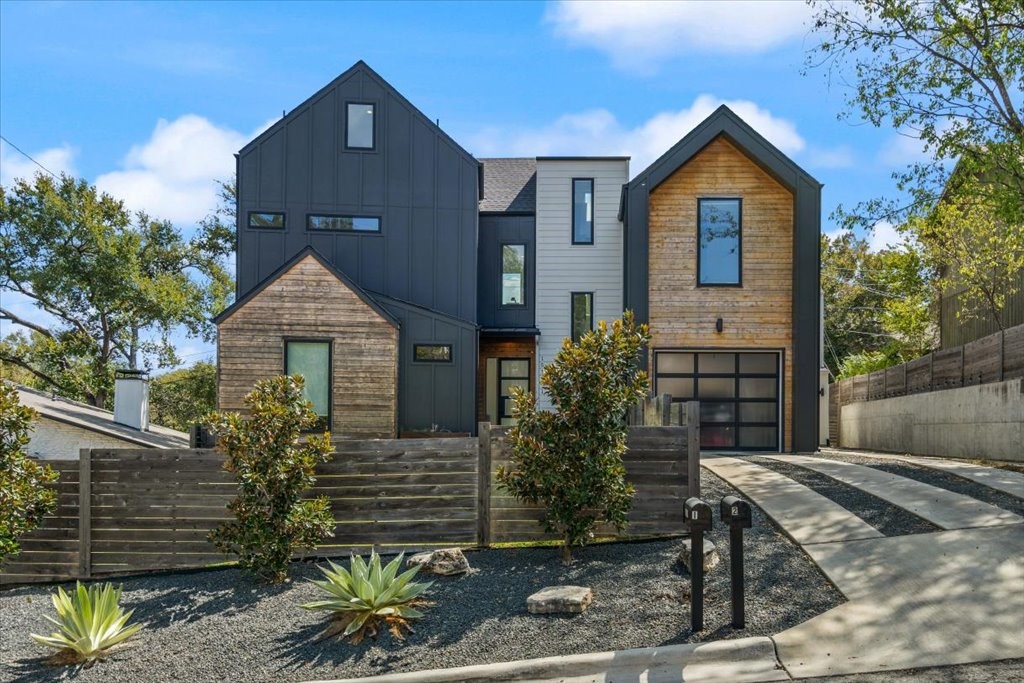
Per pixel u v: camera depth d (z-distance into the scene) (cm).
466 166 2139
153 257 3500
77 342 3388
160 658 738
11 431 970
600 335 921
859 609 718
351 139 2123
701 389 2014
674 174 2006
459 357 2011
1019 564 788
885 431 2308
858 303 4262
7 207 2988
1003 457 1533
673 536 959
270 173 2102
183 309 3428
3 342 4181
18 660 769
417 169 2130
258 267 2086
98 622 762
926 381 2014
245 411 1827
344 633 741
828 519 956
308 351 1861
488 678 659
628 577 835
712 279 1994
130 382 2031
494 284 2338
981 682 586
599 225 2306
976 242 1983
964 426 1722
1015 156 1458
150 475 1022
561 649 691
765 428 1995
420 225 2122
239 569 970
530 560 915
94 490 1028
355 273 2106
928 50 1502
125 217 3300
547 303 2300
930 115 1523
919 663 624
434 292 2114
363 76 2130
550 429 902
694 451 976
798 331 1950
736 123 1966
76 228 3067
